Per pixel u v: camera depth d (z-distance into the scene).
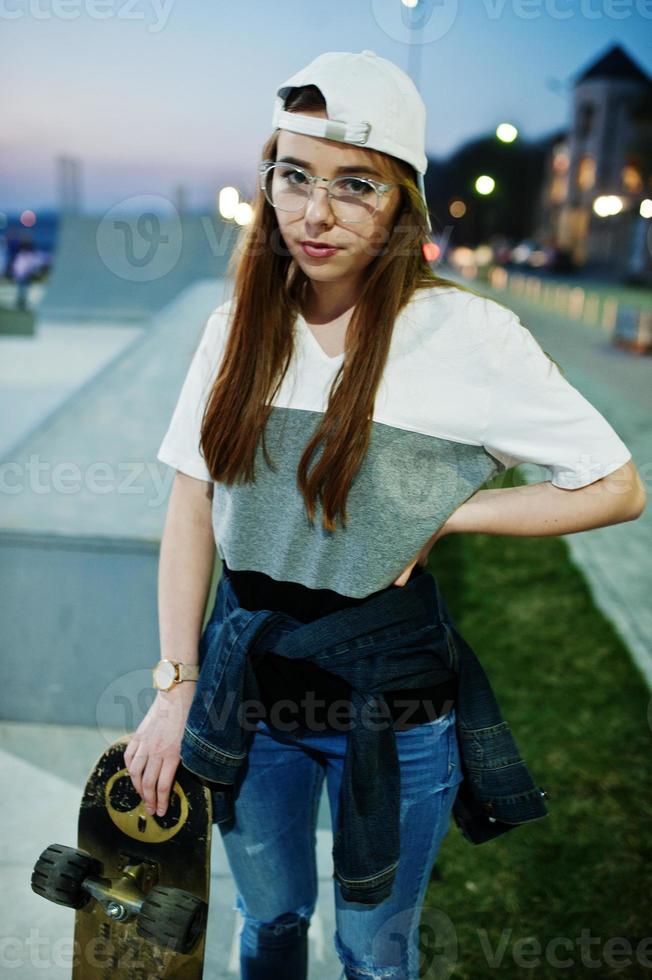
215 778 1.05
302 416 1.00
